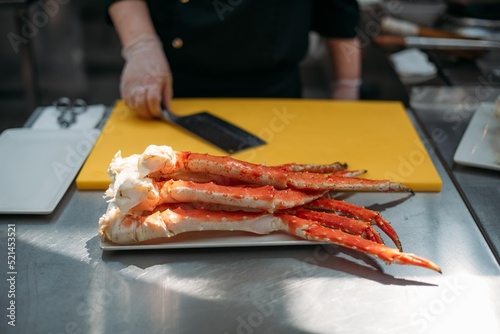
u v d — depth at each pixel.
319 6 1.63
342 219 0.95
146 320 0.84
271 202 0.94
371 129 1.29
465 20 1.83
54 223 1.02
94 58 2.71
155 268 0.92
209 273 0.91
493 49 1.69
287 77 1.58
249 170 0.98
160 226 0.92
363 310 0.85
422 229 1.00
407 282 0.90
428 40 1.75
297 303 0.86
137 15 1.45
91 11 2.66
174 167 0.97
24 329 0.83
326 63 2.49
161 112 1.32
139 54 1.40
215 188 0.94
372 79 1.88
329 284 0.89
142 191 0.91
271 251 0.95
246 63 1.53
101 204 1.07
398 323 0.84
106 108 1.43
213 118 1.32
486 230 0.99
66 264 0.93
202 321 0.84
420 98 1.46
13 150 1.20
